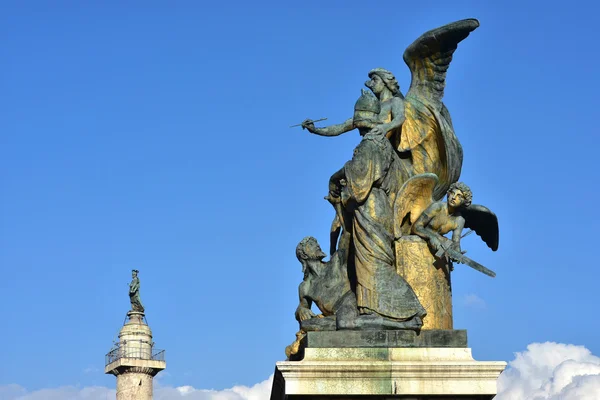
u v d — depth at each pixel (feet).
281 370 59.88
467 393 59.67
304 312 68.18
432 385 59.82
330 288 67.10
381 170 64.39
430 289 63.62
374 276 62.59
